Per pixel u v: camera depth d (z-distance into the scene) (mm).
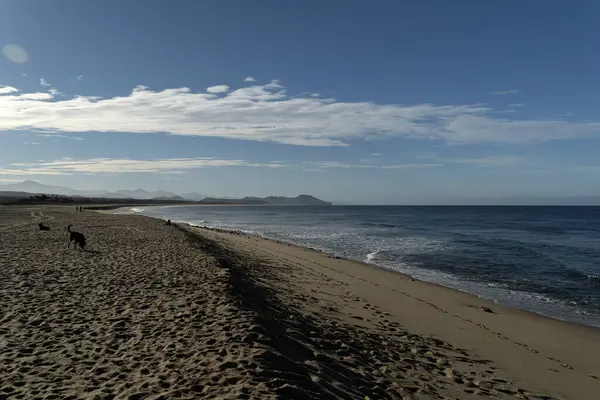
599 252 26188
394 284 15367
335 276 16359
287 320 8281
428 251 26141
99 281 10586
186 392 4449
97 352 5836
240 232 40375
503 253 25234
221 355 5586
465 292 14781
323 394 4848
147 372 5113
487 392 6477
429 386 6332
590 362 8367
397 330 9469
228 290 9594
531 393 6680
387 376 6445
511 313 12039
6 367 5250
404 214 106688
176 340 6273
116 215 51812
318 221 67812
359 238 35031
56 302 8500
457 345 8945
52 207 79500
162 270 12172
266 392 4426
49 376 5012
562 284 16562
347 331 8586
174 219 70000
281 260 19922
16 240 19562
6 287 9648
